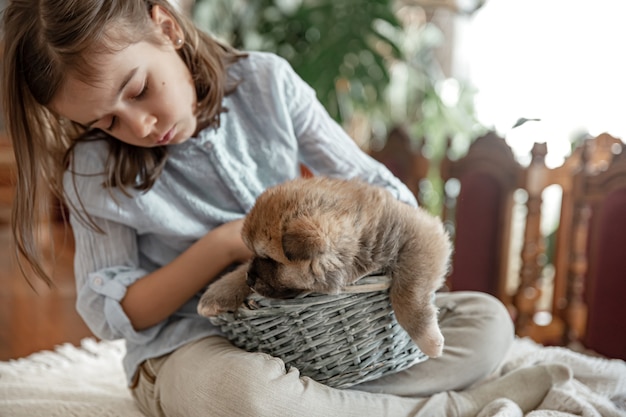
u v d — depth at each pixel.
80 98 1.39
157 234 1.70
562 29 3.85
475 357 1.61
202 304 1.39
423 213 1.40
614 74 3.59
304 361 1.41
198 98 1.65
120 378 1.98
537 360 1.82
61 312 3.02
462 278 2.84
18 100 1.51
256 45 3.80
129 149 1.61
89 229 1.63
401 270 1.32
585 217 2.56
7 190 3.54
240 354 1.40
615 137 2.65
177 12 1.63
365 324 1.34
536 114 3.91
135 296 1.56
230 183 1.69
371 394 1.47
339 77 3.55
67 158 1.64
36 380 1.92
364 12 3.59
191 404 1.38
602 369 1.77
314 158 1.85
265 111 1.78
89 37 1.35
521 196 3.01
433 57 4.48
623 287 2.34
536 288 2.68
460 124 4.03
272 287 1.24
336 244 1.20
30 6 1.43
